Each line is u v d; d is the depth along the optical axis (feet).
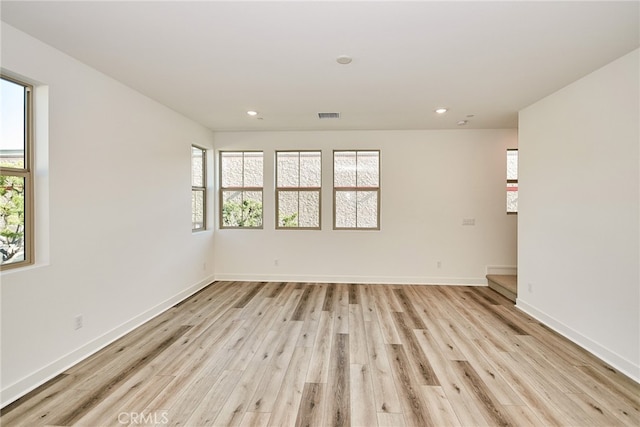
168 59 8.19
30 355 7.00
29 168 7.35
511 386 7.17
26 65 6.92
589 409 6.37
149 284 11.36
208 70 8.87
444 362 8.26
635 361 7.49
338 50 7.66
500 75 9.12
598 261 8.59
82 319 8.42
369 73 9.04
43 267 7.32
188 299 13.73
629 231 7.65
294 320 11.27
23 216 7.23
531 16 6.19
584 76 9.10
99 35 6.99
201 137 15.47
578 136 9.36
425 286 15.94
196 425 5.88
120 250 9.87
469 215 16.15
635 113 7.47
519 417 6.12
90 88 8.66
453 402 6.58
